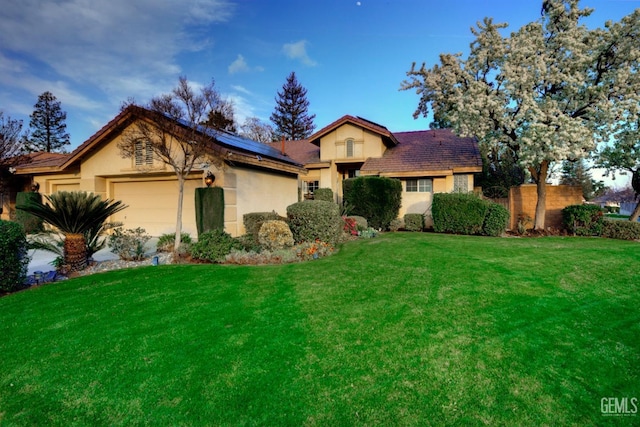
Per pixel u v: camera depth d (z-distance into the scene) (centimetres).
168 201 1215
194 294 527
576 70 1155
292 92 4134
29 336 386
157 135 922
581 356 340
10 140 1364
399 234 1347
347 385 289
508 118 1188
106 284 586
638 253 821
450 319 421
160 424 248
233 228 1074
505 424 246
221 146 983
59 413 262
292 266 718
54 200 672
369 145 1872
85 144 1191
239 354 340
